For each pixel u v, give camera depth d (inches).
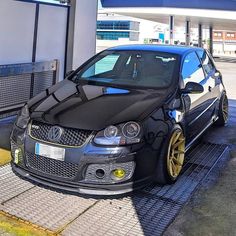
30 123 142.9
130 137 133.3
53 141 134.5
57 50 284.8
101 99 153.8
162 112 149.3
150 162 140.3
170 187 155.6
